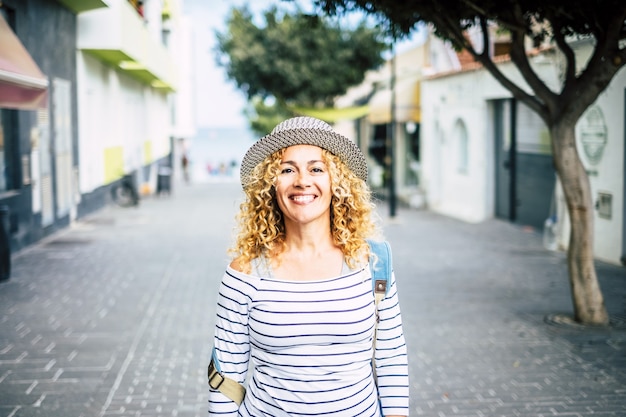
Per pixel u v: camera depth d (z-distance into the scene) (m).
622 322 8.04
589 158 12.67
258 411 2.50
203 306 8.98
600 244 12.39
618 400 5.68
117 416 5.39
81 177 18.69
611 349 7.04
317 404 2.43
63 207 16.78
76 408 5.54
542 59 14.02
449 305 9.09
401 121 24.70
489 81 18.00
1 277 10.45
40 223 14.68
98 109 20.86
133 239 15.16
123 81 25.80
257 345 2.48
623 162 11.64
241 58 30.62
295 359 2.43
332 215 2.64
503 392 5.90
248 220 2.57
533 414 5.42
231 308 2.51
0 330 7.79
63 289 9.96
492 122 18.64
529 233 16.06
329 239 2.59
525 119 16.88
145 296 9.55
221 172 58.22
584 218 7.85
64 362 6.68
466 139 20.53
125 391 5.93
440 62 26.11
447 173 21.53
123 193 22.77
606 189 12.14
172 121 47.66
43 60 14.92
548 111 7.74
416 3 7.71
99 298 9.41
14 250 12.99
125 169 25.95
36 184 14.32
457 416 5.39
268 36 30.44
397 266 12.03
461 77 19.89
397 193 27.14
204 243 14.59
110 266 11.82
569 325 7.91
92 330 7.81
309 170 2.54
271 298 2.44
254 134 49.38
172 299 9.39
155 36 30.38
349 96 37.72
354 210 2.58
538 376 6.28
